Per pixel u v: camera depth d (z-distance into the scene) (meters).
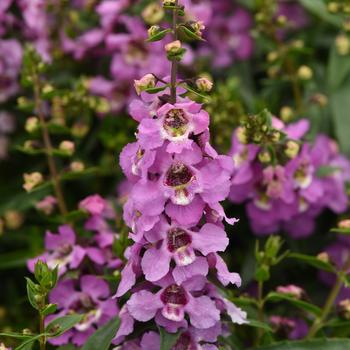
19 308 0.51
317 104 0.52
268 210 0.46
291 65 0.52
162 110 0.36
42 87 0.47
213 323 0.37
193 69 0.52
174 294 0.37
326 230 0.50
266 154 0.44
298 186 0.46
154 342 0.38
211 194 0.36
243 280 0.48
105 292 0.42
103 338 0.39
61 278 0.42
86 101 0.49
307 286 0.49
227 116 0.48
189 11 0.49
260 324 0.39
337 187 0.48
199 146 0.36
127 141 0.51
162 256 0.36
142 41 0.51
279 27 0.52
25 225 0.52
